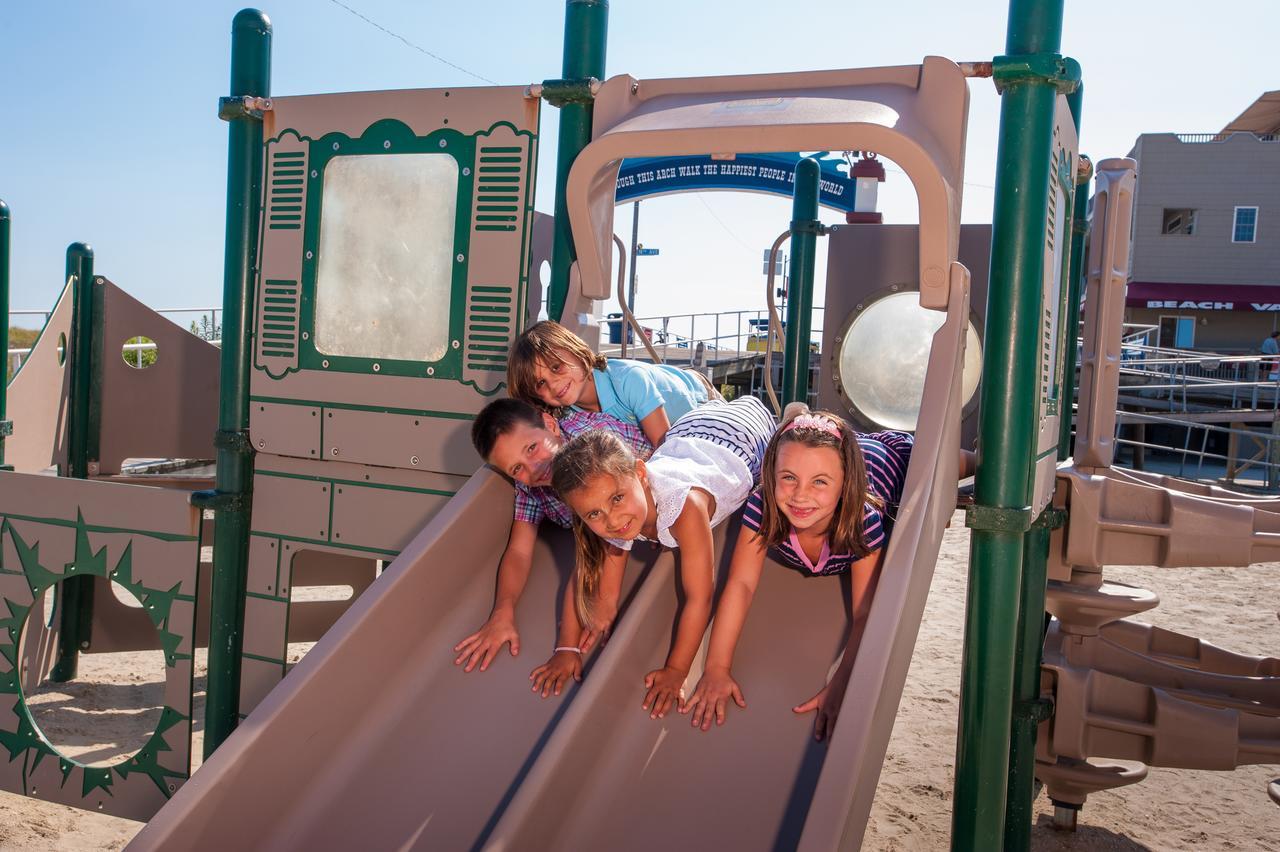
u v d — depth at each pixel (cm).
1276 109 2977
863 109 256
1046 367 304
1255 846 414
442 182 326
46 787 368
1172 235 2872
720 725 209
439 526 248
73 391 536
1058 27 255
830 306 536
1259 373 2258
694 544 221
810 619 233
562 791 191
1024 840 356
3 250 471
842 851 163
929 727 534
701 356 1492
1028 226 257
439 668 235
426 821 199
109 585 566
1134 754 371
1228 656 429
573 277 306
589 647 237
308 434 346
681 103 289
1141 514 363
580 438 217
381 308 336
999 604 263
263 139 351
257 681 357
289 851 196
